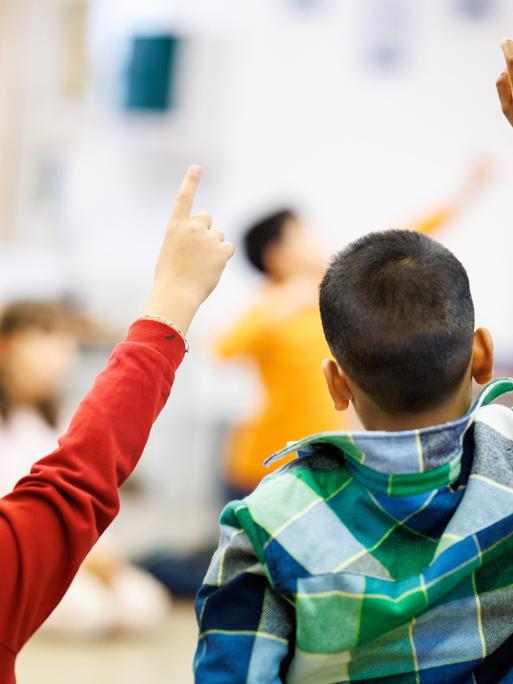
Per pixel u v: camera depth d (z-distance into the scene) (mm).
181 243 1181
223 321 4930
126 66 5277
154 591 3678
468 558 1032
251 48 5090
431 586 1021
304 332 3543
